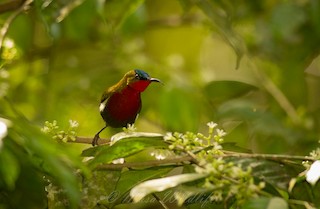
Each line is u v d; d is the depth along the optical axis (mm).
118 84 10289
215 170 5863
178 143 6730
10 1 9781
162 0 16438
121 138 6688
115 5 11703
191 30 16234
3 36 8625
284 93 14609
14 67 14609
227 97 14281
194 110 13133
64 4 9539
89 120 13680
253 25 15086
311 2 12828
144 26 13898
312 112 14211
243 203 5773
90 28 15062
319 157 6691
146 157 11578
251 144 13422
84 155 7359
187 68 16203
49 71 14648
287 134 12953
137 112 10391
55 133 7480
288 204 6012
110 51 15156
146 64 14258
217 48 16422
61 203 7195
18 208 7258
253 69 14320
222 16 11344
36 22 13680
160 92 13461
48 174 6609
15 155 5789
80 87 13898
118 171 7312
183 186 5828
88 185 7203
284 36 13195
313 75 15594
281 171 6543
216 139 6762
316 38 14383
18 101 14281
